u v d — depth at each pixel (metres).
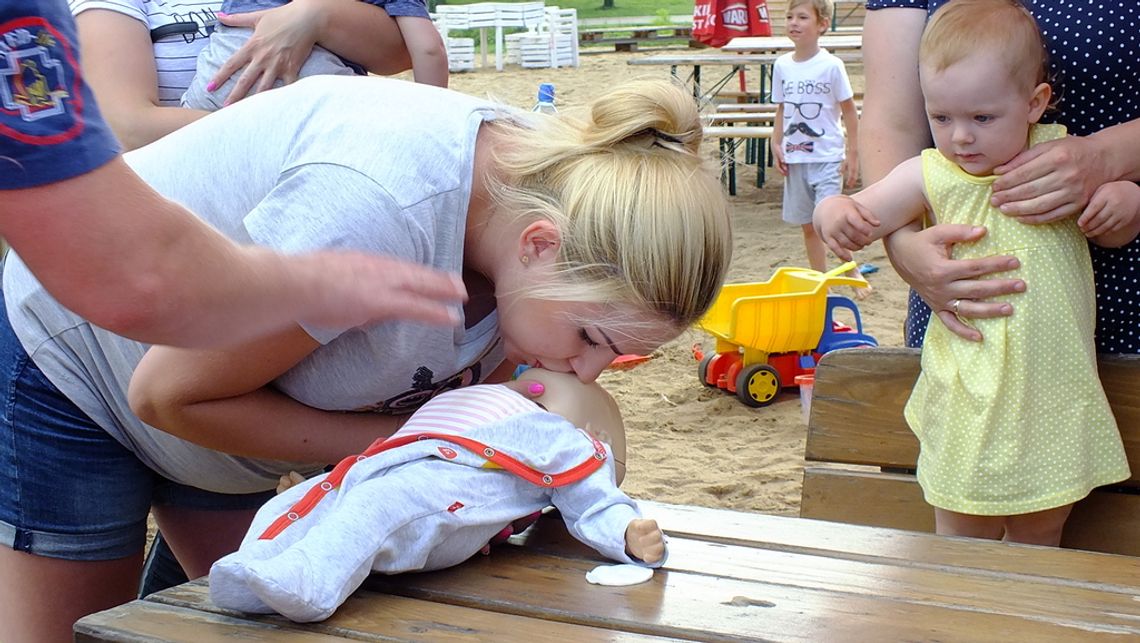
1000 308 2.52
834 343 5.84
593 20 31.86
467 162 1.85
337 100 1.88
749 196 10.48
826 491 2.82
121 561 2.22
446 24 19.69
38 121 1.14
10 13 1.12
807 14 7.51
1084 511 2.64
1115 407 2.59
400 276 1.34
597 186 1.81
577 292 1.83
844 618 1.73
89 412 2.07
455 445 1.91
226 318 1.27
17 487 2.06
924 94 2.56
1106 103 2.51
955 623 1.72
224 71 2.83
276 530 1.83
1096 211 2.41
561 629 1.68
